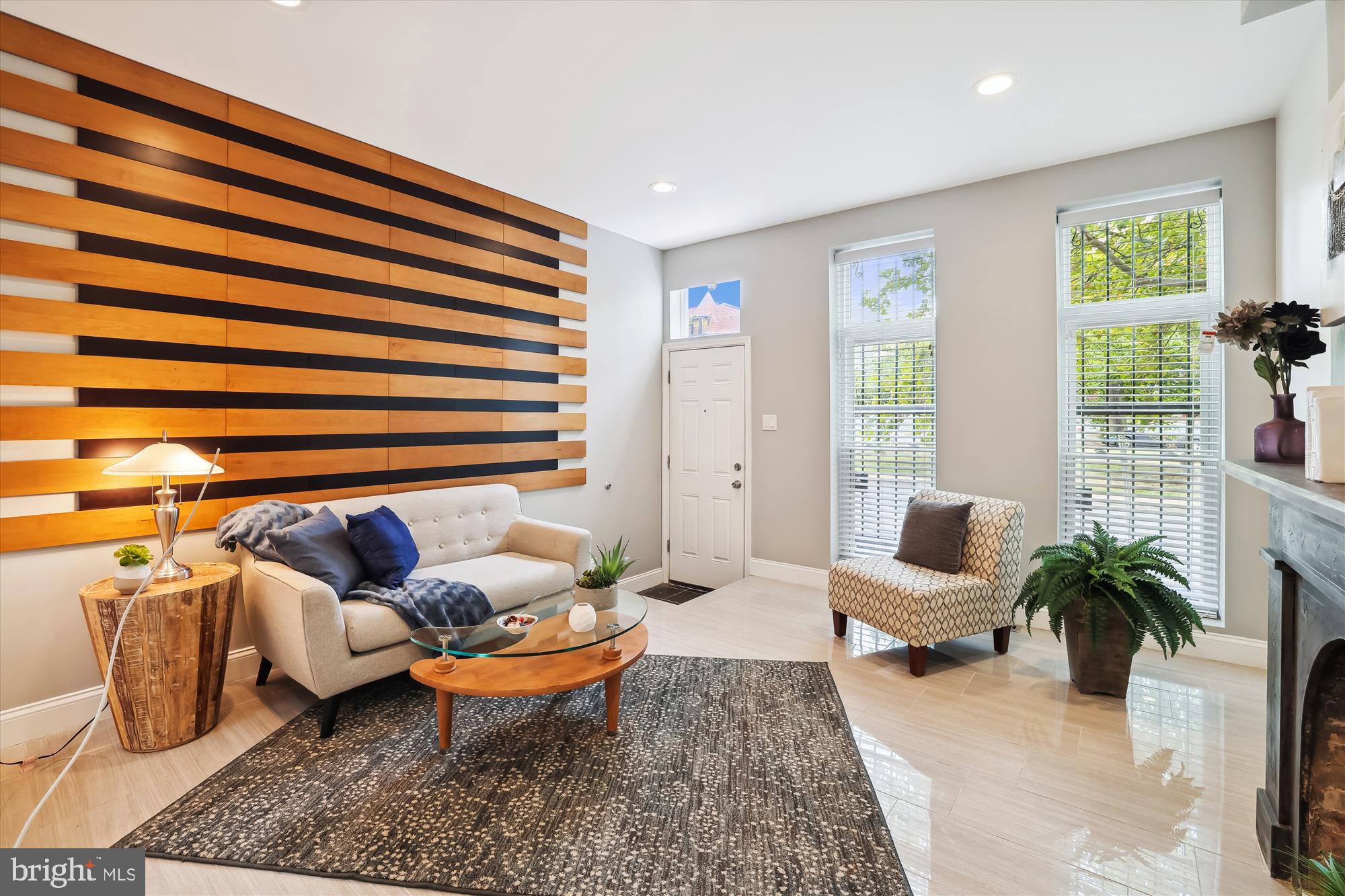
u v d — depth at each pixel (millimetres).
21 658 2238
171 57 2387
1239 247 2902
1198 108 2752
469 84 2578
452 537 3332
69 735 2307
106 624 2109
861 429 4207
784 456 4477
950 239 3713
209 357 2635
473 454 3678
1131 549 2668
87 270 2318
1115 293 3283
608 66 2445
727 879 1600
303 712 2512
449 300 3525
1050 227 3391
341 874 1609
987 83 2566
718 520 4812
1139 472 3211
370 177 3152
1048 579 2682
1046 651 3189
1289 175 2611
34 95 2191
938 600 2865
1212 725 2410
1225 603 2980
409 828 1789
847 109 2773
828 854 1693
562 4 2076
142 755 2182
